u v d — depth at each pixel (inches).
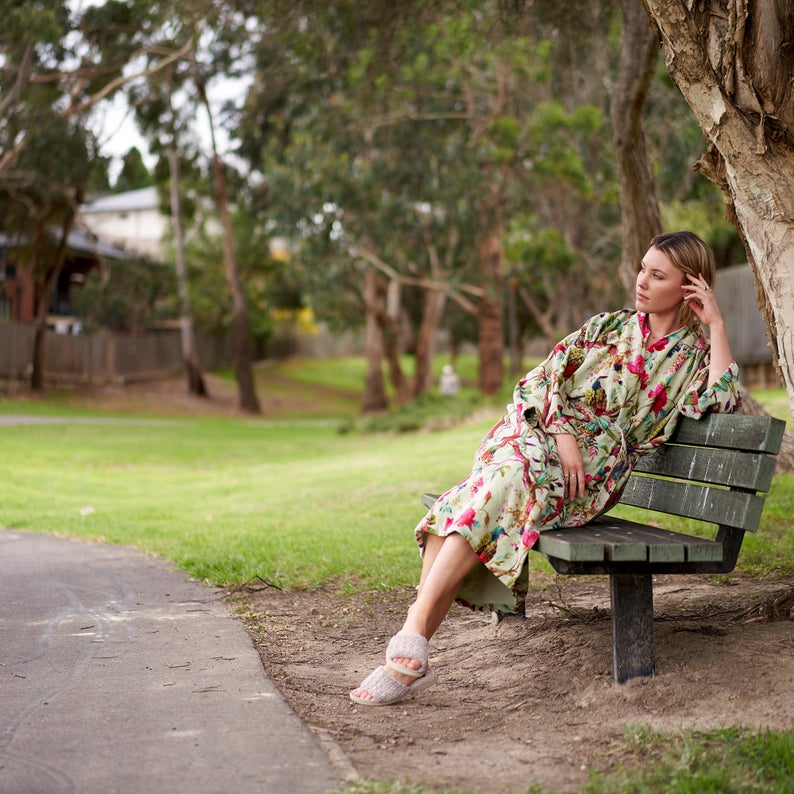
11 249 1305.4
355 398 1808.6
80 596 191.5
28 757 99.8
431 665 146.1
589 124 829.8
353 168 964.6
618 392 131.2
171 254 1786.4
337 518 315.0
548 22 388.2
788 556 200.2
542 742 108.1
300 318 2199.8
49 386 1365.7
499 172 933.2
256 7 399.2
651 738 104.0
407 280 1131.3
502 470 122.3
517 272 1048.2
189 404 1401.3
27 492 428.1
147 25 783.1
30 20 745.0
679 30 134.0
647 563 119.0
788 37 127.6
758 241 134.9
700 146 844.6
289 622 172.4
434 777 97.3
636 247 320.2
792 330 132.0
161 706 117.5
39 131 925.8
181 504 388.5
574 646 140.0
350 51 479.8
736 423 121.1
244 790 91.1
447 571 120.8
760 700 111.2
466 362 2556.6
